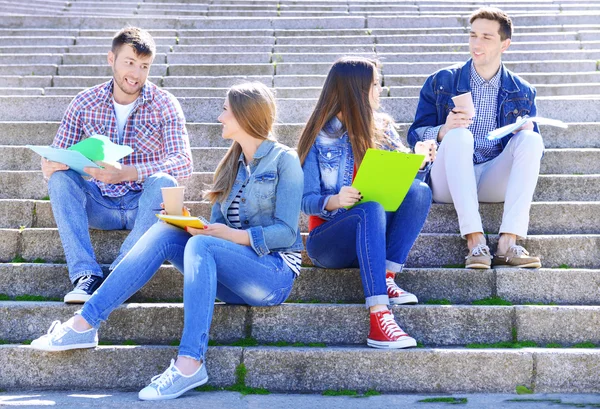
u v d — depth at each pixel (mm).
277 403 3025
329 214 3521
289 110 5664
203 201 4434
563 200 4492
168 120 3996
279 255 3357
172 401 2979
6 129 5203
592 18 7965
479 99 4262
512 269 3756
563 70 6574
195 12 8867
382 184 3344
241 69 6598
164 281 3760
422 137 4199
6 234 4047
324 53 6906
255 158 3377
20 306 3508
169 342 3479
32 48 7250
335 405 3016
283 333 3496
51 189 3631
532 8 8727
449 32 7715
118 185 3943
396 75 6387
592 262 3971
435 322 3516
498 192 4145
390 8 8758
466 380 3256
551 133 5129
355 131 3557
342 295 3730
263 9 8938
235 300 3488
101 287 3252
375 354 3258
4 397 3104
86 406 2910
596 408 3006
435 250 4031
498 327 3516
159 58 6945
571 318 3506
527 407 3016
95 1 9312
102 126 3998
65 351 3279
